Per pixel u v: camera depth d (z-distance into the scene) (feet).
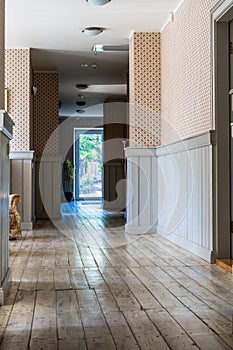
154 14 18.61
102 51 23.97
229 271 12.55
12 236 19.19
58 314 8.65
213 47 13.93
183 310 8.87
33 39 21.89
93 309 8.97
